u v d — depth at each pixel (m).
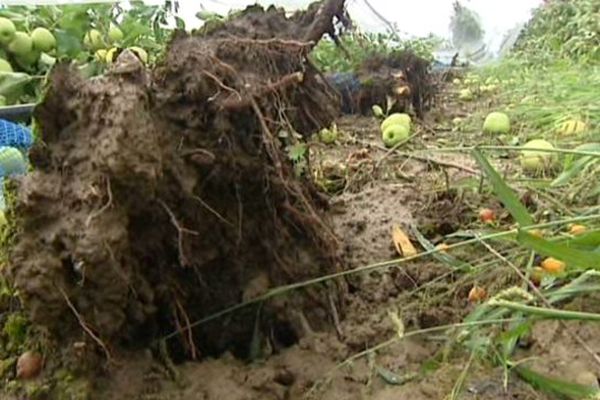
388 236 1.60
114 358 1.09
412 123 2.98
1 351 1.14
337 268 1.31
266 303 1.21
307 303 1.26
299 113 1.33
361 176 2.07
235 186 1.17
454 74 4.67
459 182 1.85
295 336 1.23
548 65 4.35
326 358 1.18
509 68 4.45
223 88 1.14
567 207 1.53
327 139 2.52
